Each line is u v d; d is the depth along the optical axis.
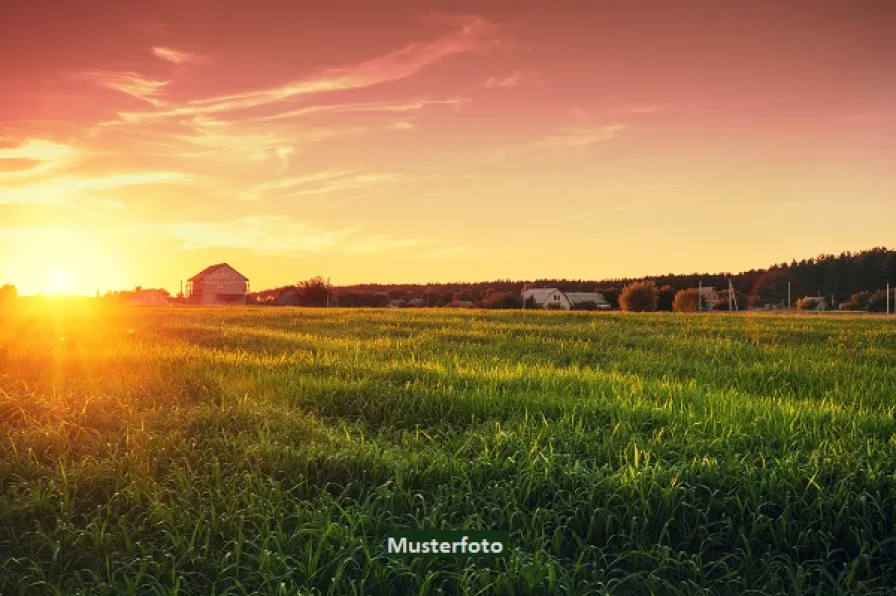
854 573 6.02
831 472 7.46
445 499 6.91
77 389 11.07
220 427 9.23
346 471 7.76
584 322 30.58
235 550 5.90
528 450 8.39
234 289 91.56
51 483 7.05
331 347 19.39
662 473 7.31
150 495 6.96
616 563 6.28
